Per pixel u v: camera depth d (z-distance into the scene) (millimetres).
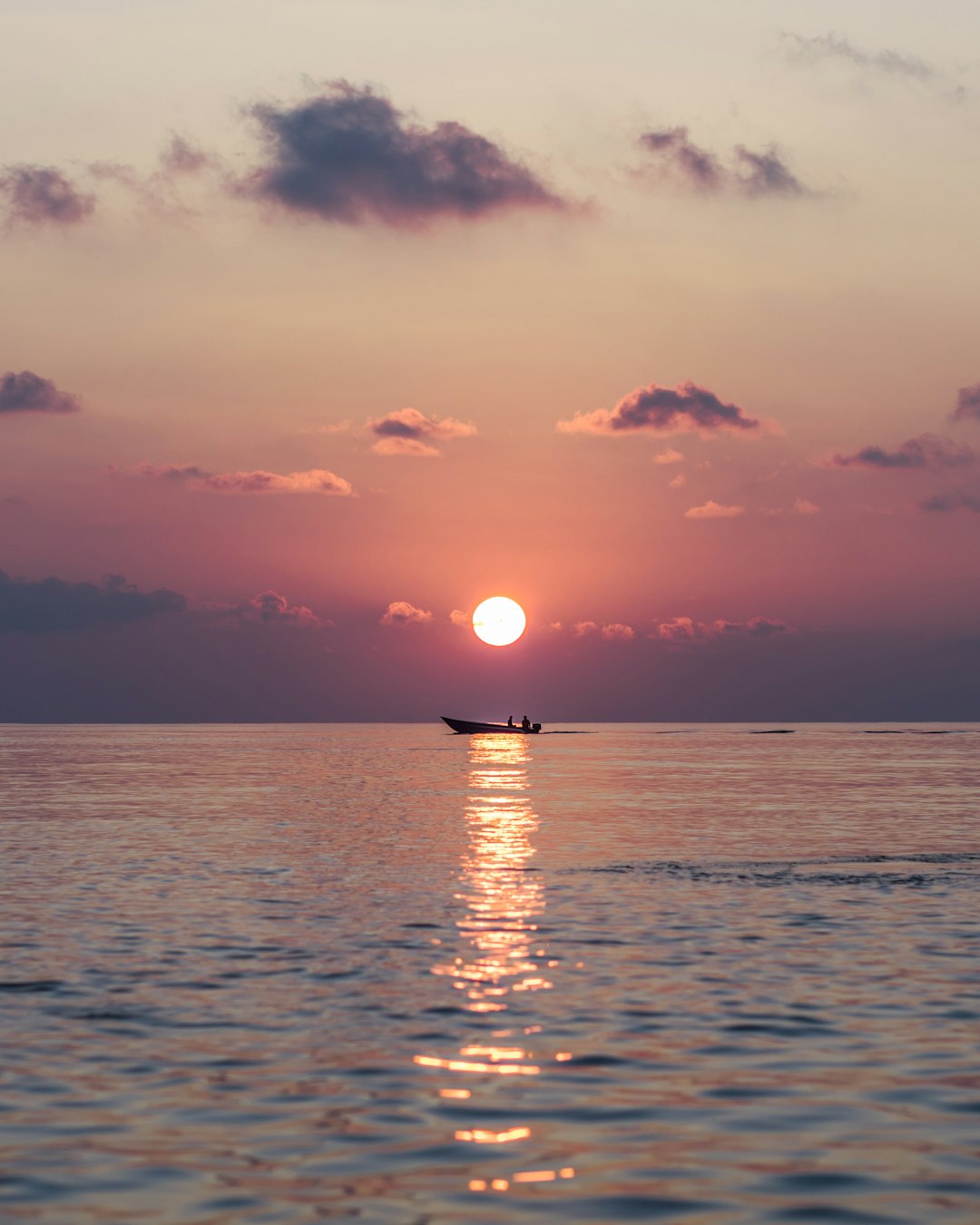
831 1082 15688
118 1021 18781
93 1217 11477
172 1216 11500
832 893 32281
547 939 25594
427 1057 16797
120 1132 13828
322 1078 15828
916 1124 14047
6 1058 16734
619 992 20750
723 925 27328
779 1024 18609
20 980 21672
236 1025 18516
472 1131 13867
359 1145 13383
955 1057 16781
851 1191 12086
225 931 26531
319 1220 11422
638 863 39219
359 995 20500
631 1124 14070
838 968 22594
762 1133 13758
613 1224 11352
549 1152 13180
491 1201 11859
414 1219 11453
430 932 26453
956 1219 11422
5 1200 11891
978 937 25594
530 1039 17734
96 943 25141
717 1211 11625
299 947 24688
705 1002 20016
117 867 38188
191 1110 14578
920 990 20828
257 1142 13500
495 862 39500
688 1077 15891
